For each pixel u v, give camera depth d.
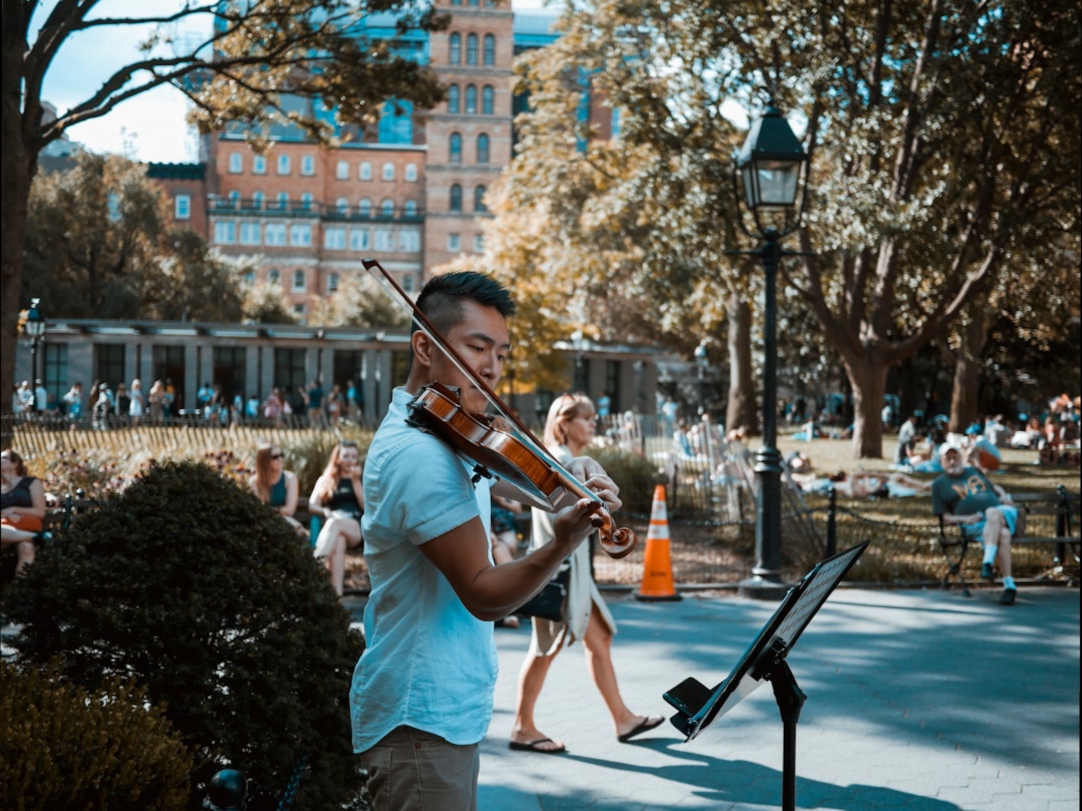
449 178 101.81
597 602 6.04
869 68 22.59
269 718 3.78
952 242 21.53
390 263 105.81
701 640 8.64
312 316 92.69
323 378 51.59
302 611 4.01
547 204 31.67
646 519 15.02
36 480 10.23
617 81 23.66
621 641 8.62
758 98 21.16
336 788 3.88
